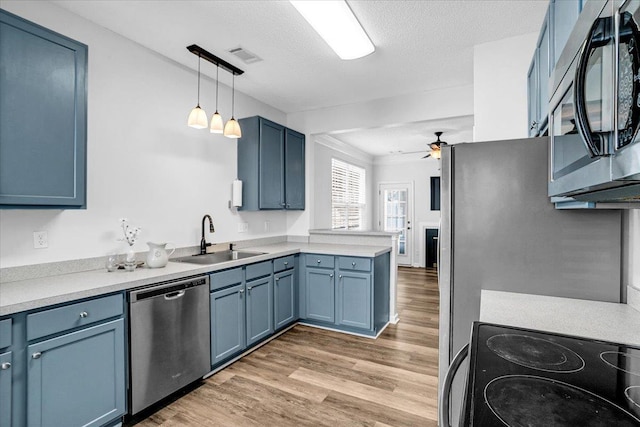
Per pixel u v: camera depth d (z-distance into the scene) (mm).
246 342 2783
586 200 1097
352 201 6383
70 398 1638
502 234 1609
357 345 3041
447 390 920
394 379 2426
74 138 1875
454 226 1686
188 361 2238
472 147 1661
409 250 7340
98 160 2281
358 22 2174
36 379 1519
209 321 2414
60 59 1813
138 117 2545
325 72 3053
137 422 1931
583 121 667
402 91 3512
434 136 5289
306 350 2934
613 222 1468
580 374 824
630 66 517
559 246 1530
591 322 1215
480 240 1644
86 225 2211
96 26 2275
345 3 1977
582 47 660
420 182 7223
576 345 1002
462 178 1674
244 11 2141
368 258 3174
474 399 712
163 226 2730
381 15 2174
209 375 2467
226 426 1897
